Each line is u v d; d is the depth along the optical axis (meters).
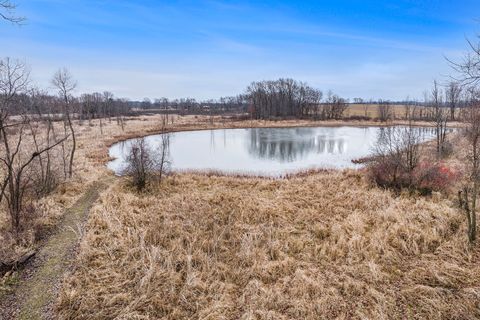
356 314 5.69
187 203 11.34
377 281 6.59
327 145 32.28
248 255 7.62
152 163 14.51
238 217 10.30
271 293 6.25
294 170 20.19
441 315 5.50
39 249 8.01
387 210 9.83
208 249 7.95
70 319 5.64
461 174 12.54
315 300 6.03
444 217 8.83
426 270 6.80
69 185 13.30
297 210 10.90
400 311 5.69
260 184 14.45
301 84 79.00
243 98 100.19
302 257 7.71
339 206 11.12
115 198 11.59
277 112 75.00
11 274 6.84
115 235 8.68
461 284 6.25
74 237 8.73
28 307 5.89
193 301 6.17
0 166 14.40
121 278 6.75
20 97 10.49
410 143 13.04
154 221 9.61
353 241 8.05
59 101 23.08
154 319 5.68
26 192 11.13
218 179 15.52
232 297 6.33
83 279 6.71
